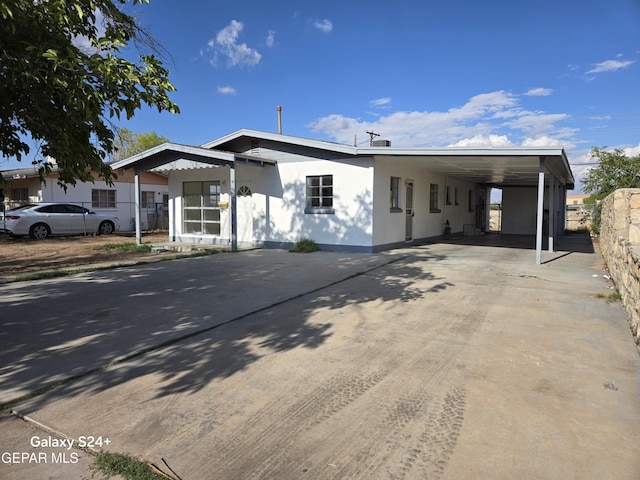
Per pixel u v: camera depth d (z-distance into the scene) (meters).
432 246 14.13
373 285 7.46
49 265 9.82
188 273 8.68
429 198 15.76
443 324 5.19
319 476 2.40
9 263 10.15
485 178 18.45
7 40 3.13
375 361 4.05
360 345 4.48
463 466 2.48
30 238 16.39
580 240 17.36
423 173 15.09
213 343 4.56
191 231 15.19
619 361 4.02
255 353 4.27
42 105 3.55
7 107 3.63
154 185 24.00
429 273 8.63
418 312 5.73
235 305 6.11
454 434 2.81
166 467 2.48
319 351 4.32
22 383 3.59
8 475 2.41
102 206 21.45
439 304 6.14
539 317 5.47
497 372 3.79
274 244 13.38
